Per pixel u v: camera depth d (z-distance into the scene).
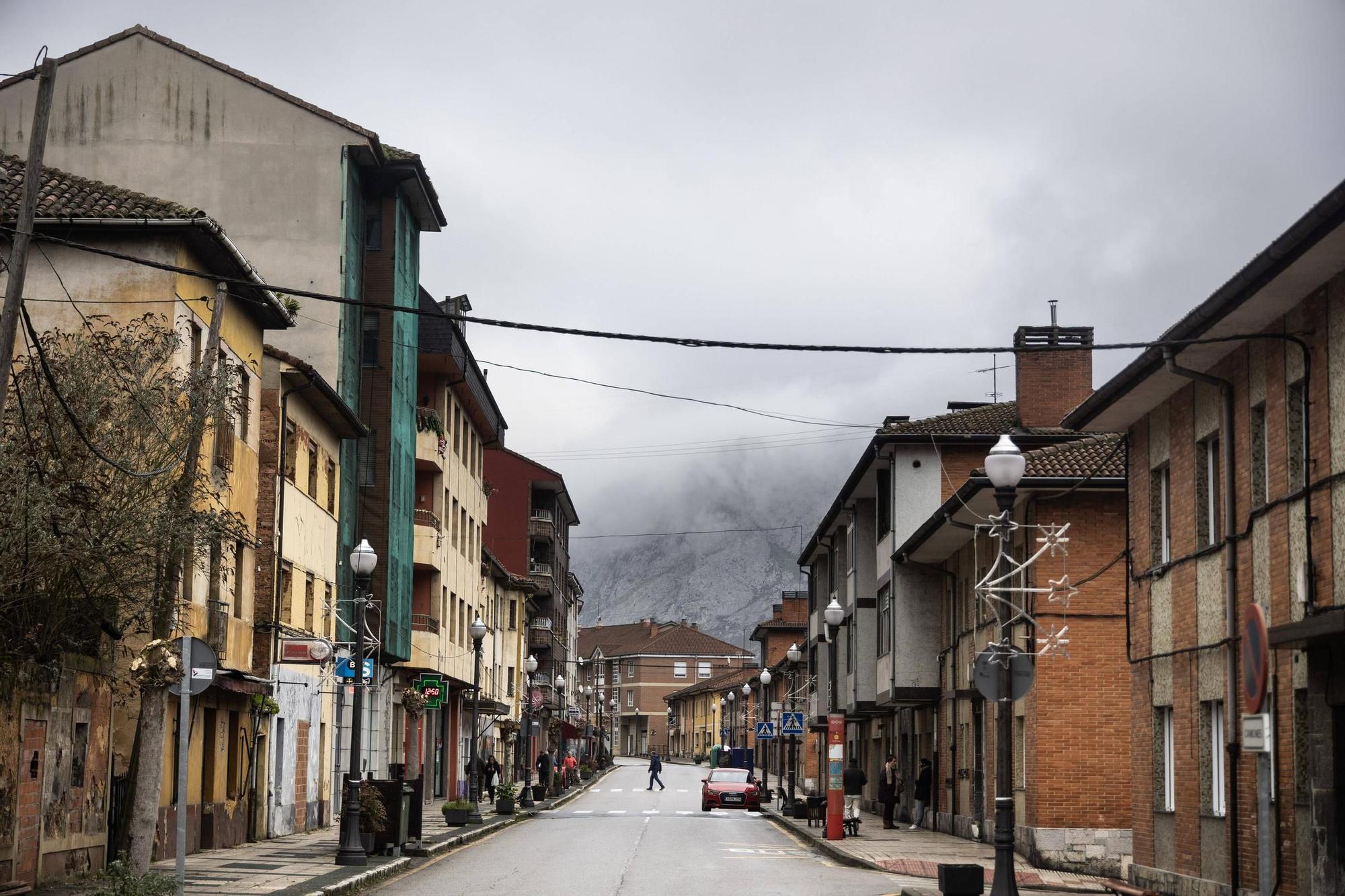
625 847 32.12
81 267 23.58
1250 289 16.25
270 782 31.34
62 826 19.22
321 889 19.56
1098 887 23.39
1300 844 16.38
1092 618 28.02
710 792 55.12
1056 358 39.22
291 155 39.44
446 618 52.69
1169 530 21.88
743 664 173.12
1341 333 15.54
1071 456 28.25
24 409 16.38
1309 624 13.70
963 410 45.25
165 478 18.08
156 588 17.92
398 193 43.38
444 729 58.38
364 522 42.41
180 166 39.19
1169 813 21.22
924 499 39.44
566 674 110.31
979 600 33.75
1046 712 27.88
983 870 18.56
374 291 42.94
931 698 39.72
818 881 23.22
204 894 18.69
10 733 17.27
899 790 46.91
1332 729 15.37
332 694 37.78
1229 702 18.50
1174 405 21.27
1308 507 16.08
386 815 26.22
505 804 46.66
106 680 20.48
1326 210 13.98
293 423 32.66
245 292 27.08
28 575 16.86
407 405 45.34
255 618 30.25
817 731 61.94
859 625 46.22
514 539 93.12
